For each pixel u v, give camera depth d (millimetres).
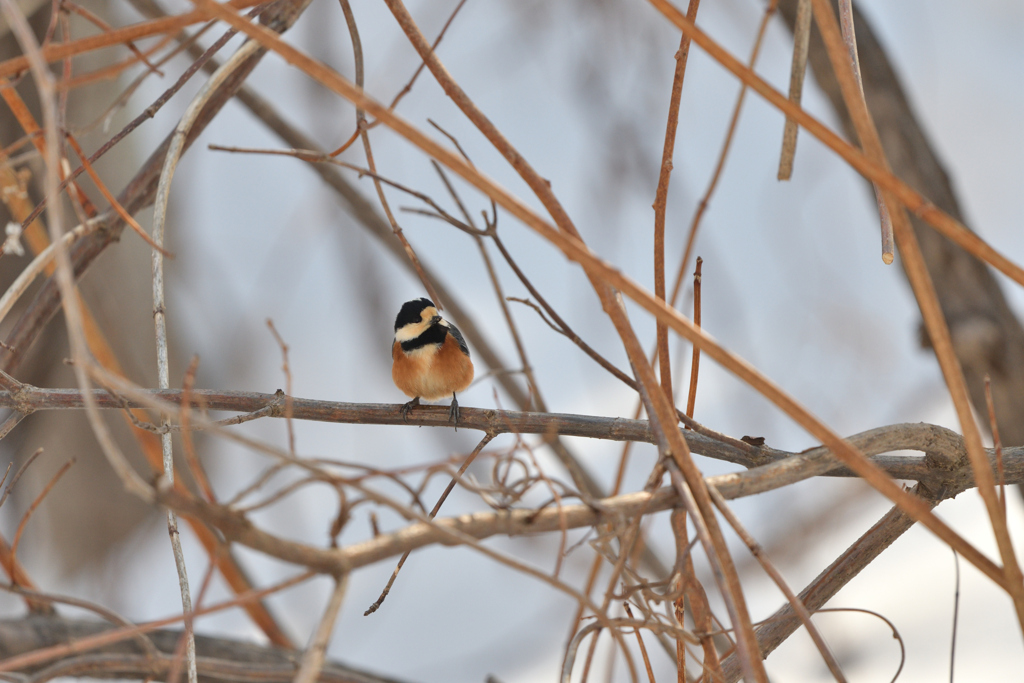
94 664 6051
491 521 3287
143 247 16703
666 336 4508
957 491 4906
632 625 3576
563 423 5262
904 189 3244
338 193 9906
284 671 6887
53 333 11391
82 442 15797
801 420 3283
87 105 14117
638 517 3473
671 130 4324
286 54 3107
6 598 15055
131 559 16203
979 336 8531
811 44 9211
